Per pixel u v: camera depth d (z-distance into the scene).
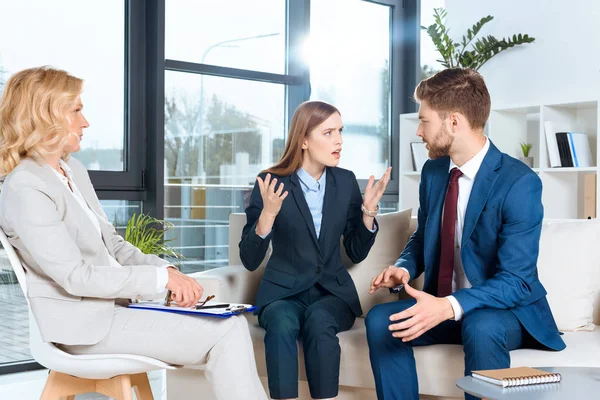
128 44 4.40
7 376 3.85
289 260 2.65
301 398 2.49
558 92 4.60
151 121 4.44
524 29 4.79
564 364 2.08
